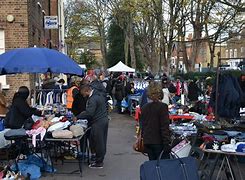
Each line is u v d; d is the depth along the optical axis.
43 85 17.58
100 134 9.28
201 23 27.72
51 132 8.49
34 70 9.20
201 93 19.66
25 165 8.52
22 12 17.39
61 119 9.48
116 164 9.70
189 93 19.61
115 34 59.22
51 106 14.24
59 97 16.52
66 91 16.47
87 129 9.41
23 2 17.36
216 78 9.47
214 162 7.30
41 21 22.92
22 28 17.44
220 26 26.45
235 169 8.15
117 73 31.66
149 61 38.16
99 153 9.32
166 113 6.93
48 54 9.52
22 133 8.39
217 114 9.42
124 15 36.81
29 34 17.73
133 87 22.12
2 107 12.15
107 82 23.56
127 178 8.43
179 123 10.43
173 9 27.70
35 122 9.08
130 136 13.97
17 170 8.34
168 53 30.23
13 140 8.72
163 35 29.58
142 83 22.66
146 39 37.91
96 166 9.34
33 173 8.38
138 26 38.78
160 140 6.90
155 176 5.49
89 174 8.78
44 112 12.05
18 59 9.30
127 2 28.31
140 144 7.30
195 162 5.69
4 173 7.94
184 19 28.45
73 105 11.04
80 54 72.56
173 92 19.73
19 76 17.25
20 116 9.05
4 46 17.39
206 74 26.39
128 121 18.42
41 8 22.84
